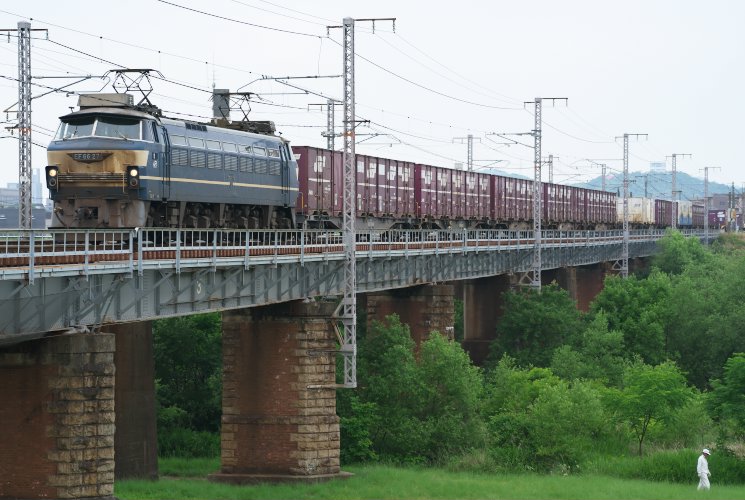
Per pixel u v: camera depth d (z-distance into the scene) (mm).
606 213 183625
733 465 76750
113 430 48250
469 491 66875
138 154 60531
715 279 154125
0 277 40969
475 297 124812
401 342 87188
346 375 71688
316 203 88875
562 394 84812
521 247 119688
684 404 88875
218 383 98250
